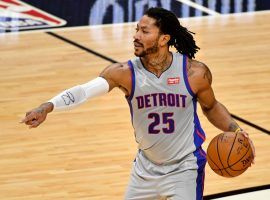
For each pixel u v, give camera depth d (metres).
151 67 6.03
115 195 8.24
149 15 6.02
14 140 9.91
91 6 17.91
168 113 6.04
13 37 15.36
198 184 6.12
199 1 18.58
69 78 12.65
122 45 14.80
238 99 11.56
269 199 8.09
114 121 10.65
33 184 8.53
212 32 15.80
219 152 5.94
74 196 8.20
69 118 10.76
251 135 10.03
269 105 11.30
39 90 12.02
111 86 6.10
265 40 15.20
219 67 13.28
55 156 9.36
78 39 15.27
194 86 6.05
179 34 6.15
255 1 18.67
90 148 9.62
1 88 12.13
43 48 14.58
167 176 6.11
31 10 17.45
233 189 8.39
